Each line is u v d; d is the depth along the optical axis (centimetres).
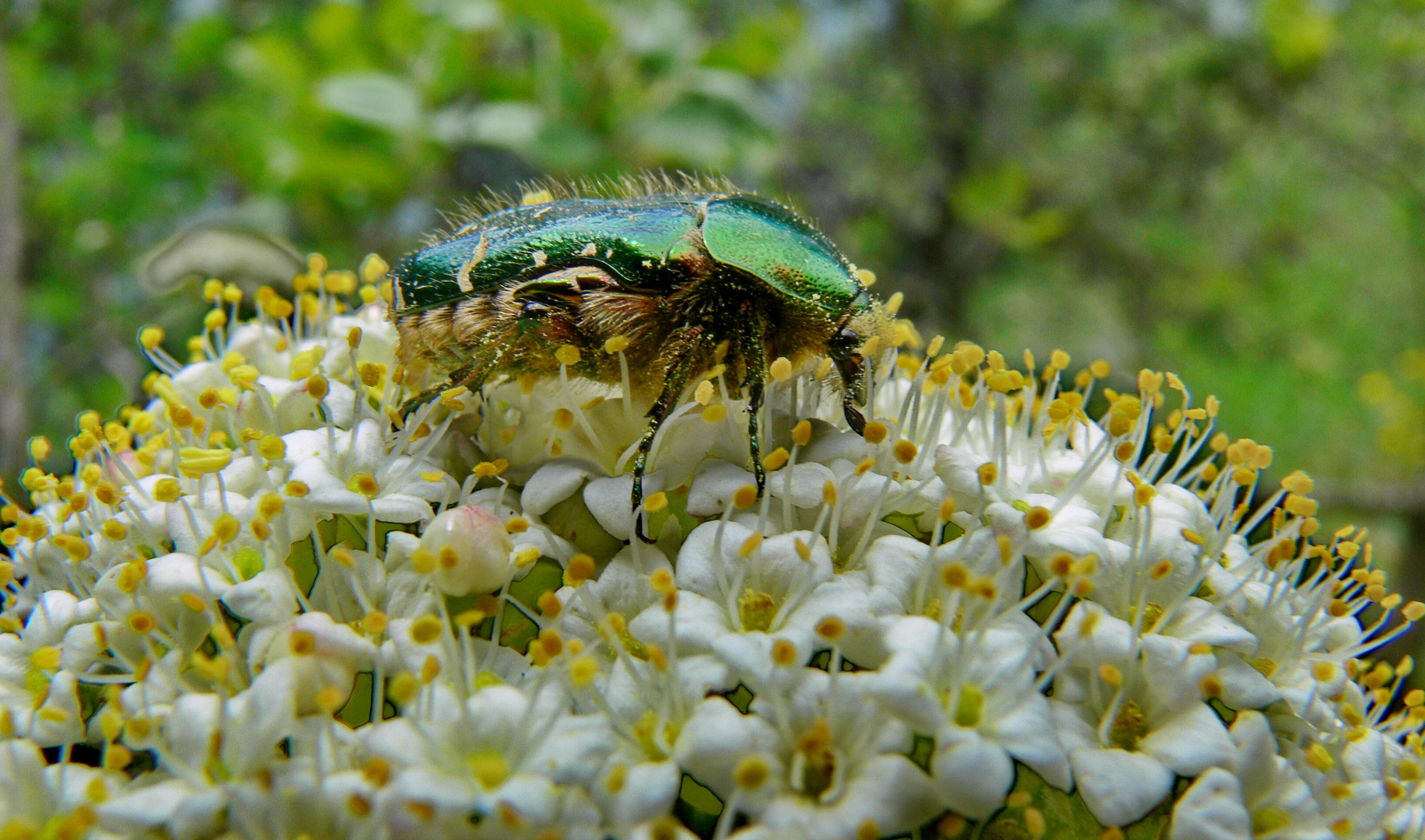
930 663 7
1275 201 27
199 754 7
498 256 7
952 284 31
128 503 7
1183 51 28
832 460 7
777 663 7
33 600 8
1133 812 7
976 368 8
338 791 6
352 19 18
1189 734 7
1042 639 7
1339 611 8
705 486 7
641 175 9
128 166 23
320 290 9
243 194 24
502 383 7
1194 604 7
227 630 7
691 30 19
